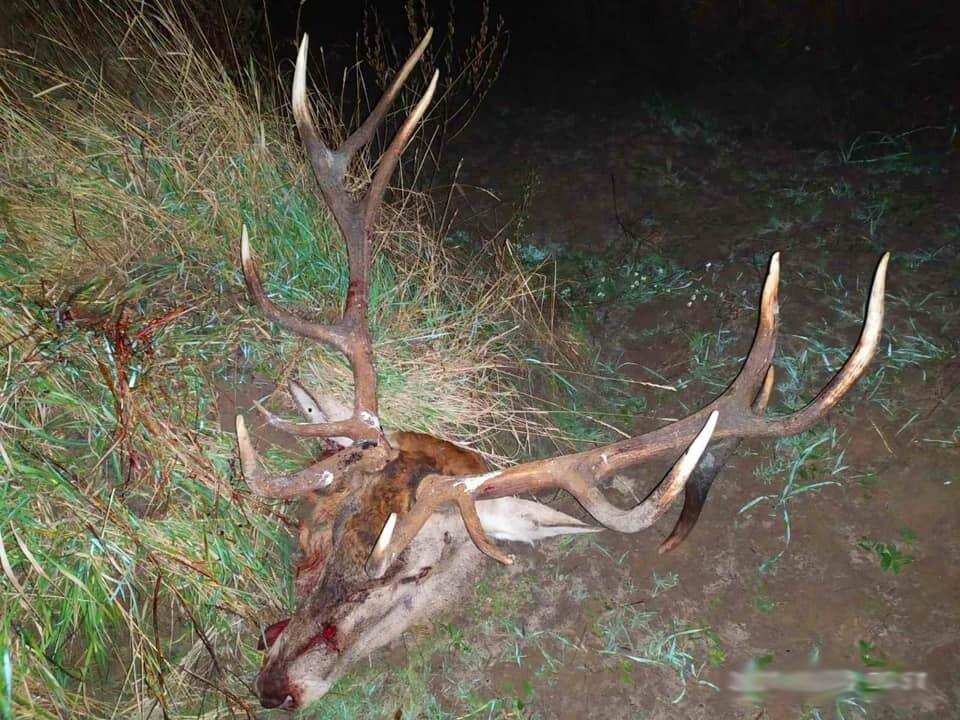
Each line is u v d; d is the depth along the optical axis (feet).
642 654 4.37
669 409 5.66
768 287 3.83
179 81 6.18
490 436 5.49
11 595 4.03
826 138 7.88
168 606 4.40
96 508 4.27
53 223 5.45
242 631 4.45
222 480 4.56
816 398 3.75
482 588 4.70
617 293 6.48
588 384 5.87
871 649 4.25
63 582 4.18
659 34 9.58
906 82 8.38
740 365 5.82
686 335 6.11
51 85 6.23
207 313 5.37
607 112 8.77
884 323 5.91
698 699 4.17
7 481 4.15
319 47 10.25
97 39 6.63
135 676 4.14
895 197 6.98
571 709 4.20
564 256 6.87
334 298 5.76
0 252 5.13
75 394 4.63
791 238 6.73
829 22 8.90
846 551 4.68
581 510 5.08
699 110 8.57
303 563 4.14
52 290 5.12
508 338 6.11
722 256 6.66
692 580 4.66
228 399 5.11
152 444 4.53
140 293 5.23
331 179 4.48
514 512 4.29
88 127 5.85
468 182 7.82
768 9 9.02
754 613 4.48
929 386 5.45
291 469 4.89
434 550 4.22
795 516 4.88
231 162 5.90
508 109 8.97
